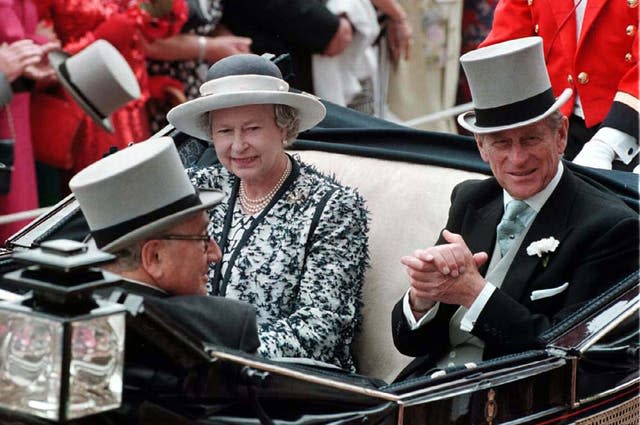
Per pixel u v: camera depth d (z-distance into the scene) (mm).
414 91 21062
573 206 9883
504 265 9938
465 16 21828
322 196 10742
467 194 10422
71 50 15656
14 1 14930
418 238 11047
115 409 7879
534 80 9703
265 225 10758
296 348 10234
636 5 12375
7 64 14547
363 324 10953
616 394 9680
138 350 7977
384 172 11445
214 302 8438
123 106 14766
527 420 9109
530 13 12945
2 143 14781
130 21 15953
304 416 8367
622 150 11773
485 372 8984
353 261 10633
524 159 9734
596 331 9352
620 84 11961
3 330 7461
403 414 8555
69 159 15828
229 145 10664
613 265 9656
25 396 7375
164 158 8461
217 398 8102
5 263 10344
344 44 18125
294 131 10867
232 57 10805
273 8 17500
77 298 7418
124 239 8414
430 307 9969
